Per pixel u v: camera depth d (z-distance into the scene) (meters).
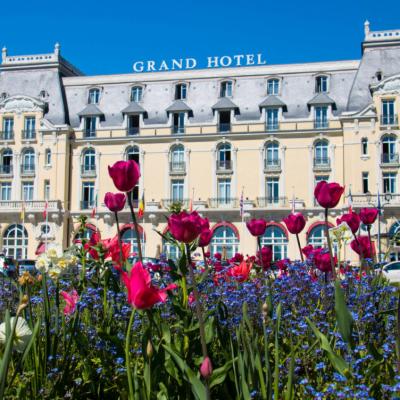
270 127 51.81
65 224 52.88
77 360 4.76
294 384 3.93
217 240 51.00
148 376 3.52
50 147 53.72
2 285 7.60
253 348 3.77
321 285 6.35
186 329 3.97
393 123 49.03
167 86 55.06
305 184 50.44
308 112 51.47
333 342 4.79
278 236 50.16
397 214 47.47
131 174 4.24
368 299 5.50
